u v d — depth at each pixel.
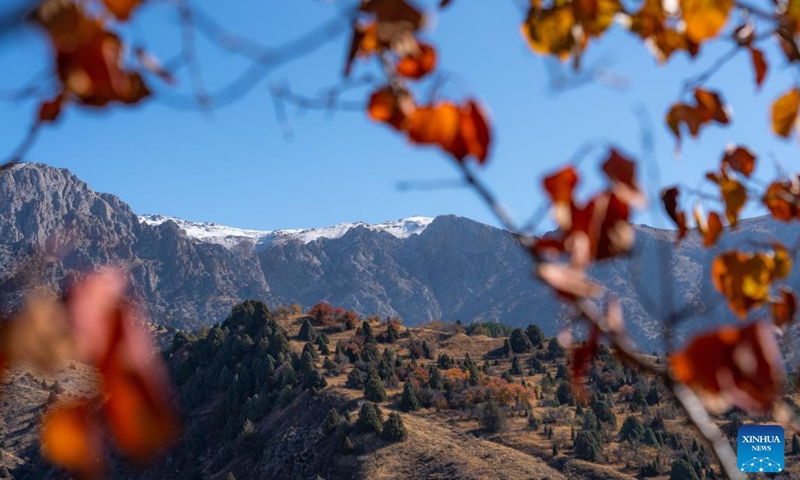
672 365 1.51
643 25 2.04
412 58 1.51
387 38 1.45
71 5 0.96
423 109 1.47
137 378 0.86
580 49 1.94
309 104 1.50
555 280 1.38
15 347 0.82
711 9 1.90
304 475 52.47
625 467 44.41
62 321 0.84
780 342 2.00
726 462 1.53
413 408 57.84
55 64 1.01
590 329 1.49
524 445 49.56
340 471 49.91
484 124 1.47
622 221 1.46
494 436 51.62
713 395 1.48
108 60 1.03
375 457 49.53
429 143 1.46
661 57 2.07
